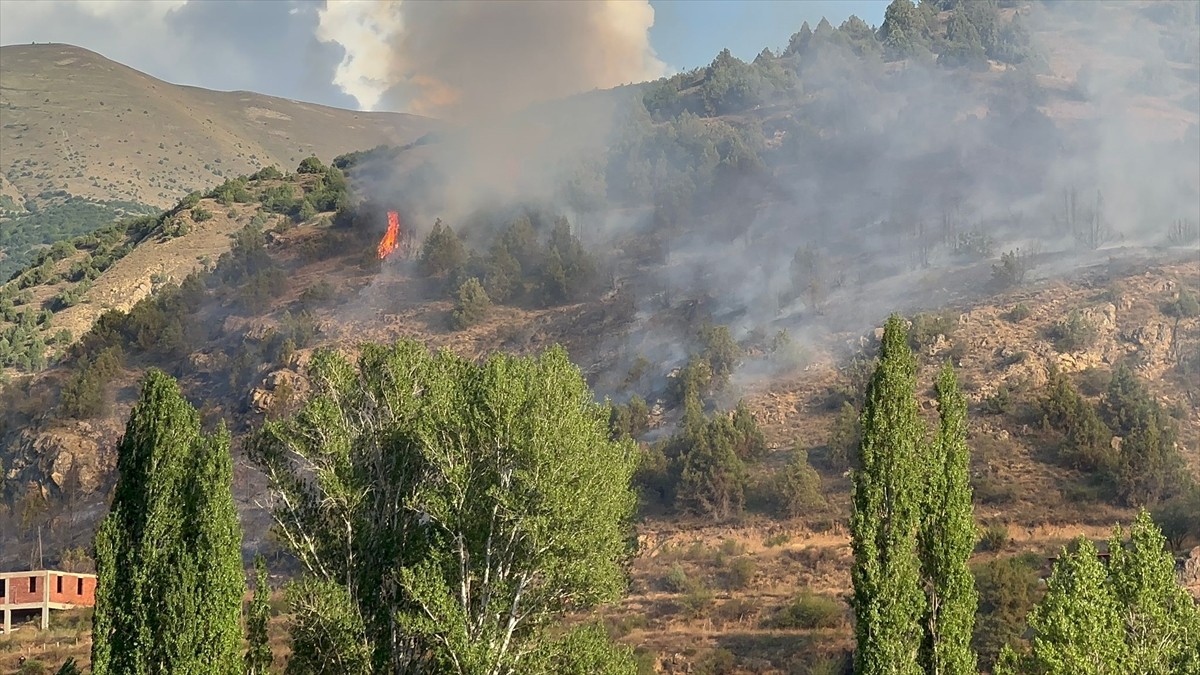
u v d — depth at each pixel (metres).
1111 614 28.34
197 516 33.47
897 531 29.62
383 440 39.12
